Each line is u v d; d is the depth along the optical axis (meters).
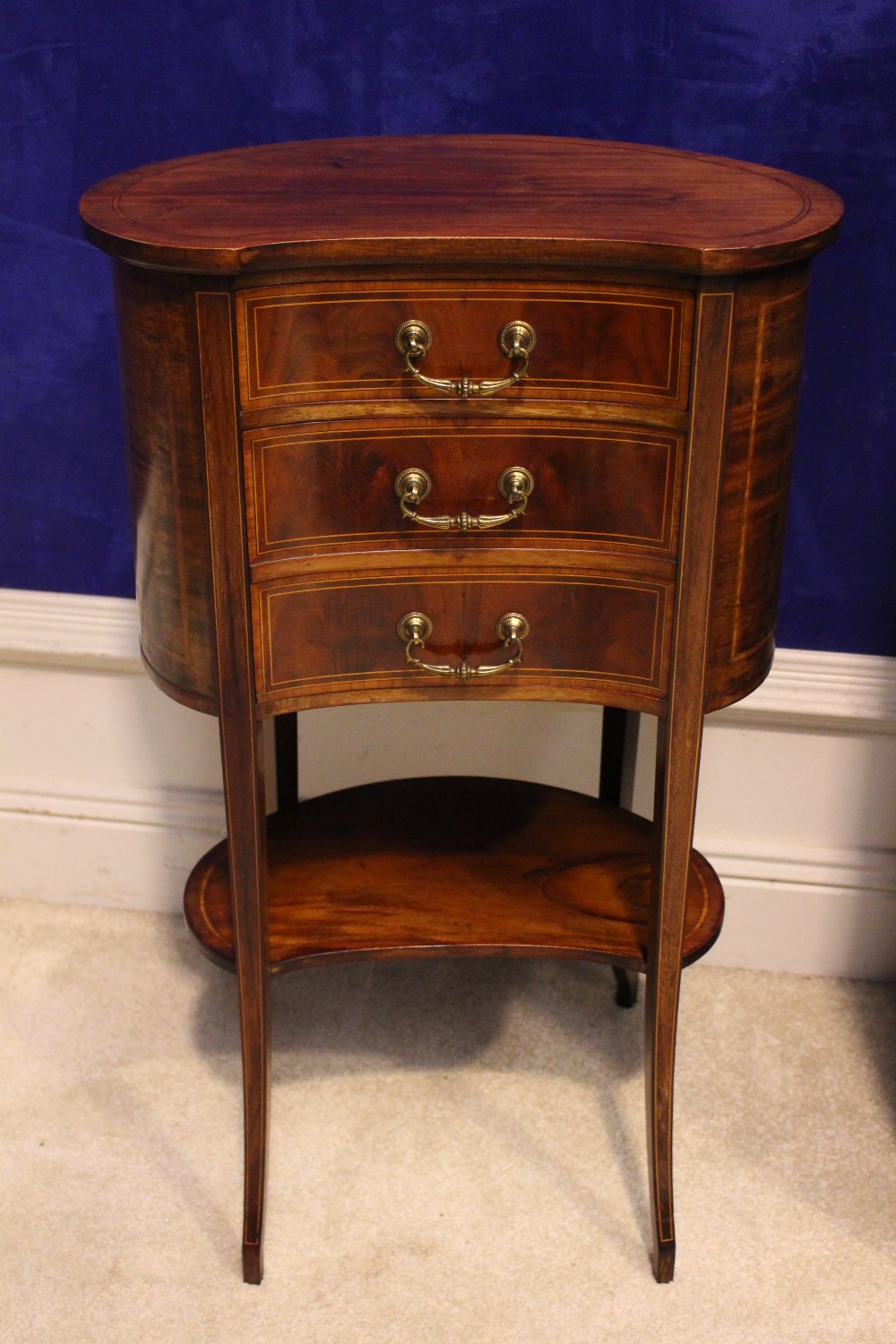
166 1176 1.53
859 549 1.68
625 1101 1.63
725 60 1.49
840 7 1.45
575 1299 1.39
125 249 1.06
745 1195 1.51
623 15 1.48
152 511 1.20
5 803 1.93
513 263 1.08
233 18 1.53
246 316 1.08
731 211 1.15
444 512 1.19
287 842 1.61
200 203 1.17
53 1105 1.62
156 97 1.58
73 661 1.83
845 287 1.56
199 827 1.90
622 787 1.73
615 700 1.26
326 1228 1.47
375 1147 1.56
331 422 1.14
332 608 1.21
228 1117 1.61
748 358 1.11
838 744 1.75
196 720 1.86
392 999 1.78
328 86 1.56
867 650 1.73
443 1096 1.63
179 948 1.89
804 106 1.50
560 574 1.21
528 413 1.14
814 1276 1.42
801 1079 1.67
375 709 1.83
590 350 1.12
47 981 1.82
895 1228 1.47
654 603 1.20
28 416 1.73
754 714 1.74
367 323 1.11
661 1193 1.39
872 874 1.80
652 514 1.16
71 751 1.91
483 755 1.85
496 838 1.62
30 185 1.63
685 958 1.43
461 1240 1.46
